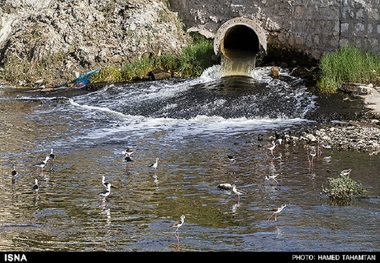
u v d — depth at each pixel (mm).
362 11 26656
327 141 20906
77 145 21297
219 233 14328
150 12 32188
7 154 20344
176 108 25125
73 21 32375
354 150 20016
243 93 25922
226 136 21953
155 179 17891
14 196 16719
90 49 31375
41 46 31828
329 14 27641
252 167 18719
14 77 31531
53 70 31344
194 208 15797
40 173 18531
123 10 32469
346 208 15570
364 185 16984
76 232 14477
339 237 13984
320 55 28125
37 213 15594
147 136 22250
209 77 28891
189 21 32688
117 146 21141
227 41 30734
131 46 31250
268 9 29781
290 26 29109
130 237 14195
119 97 27203
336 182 16688
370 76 25844
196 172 18391
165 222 14977
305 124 23016
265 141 21203
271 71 27984
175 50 31234
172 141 21578
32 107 26688
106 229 14633
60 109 26266
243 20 29312
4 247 13695
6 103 27406
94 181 17812
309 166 18625
